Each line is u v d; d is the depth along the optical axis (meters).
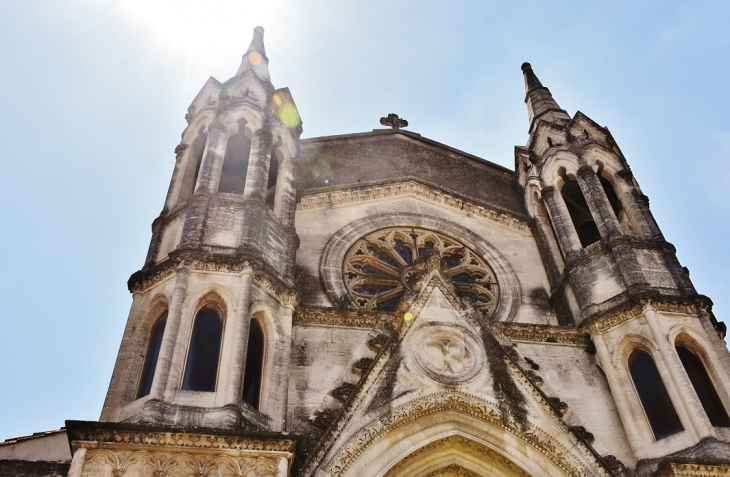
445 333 21.55
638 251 24.98
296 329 22.16
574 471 19.38
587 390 22.44
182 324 19.45
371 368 20.09
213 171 24.52
